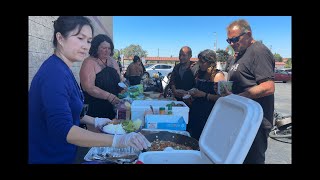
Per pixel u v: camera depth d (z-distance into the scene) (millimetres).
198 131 2711
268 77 2021
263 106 2000
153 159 1424
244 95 2016
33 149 1222
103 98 2551
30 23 2217
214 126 1275
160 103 2645
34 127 1213
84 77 2525
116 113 2432
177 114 2336
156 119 2102
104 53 2680
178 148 1602
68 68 1316
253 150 1832
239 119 1054
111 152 1510
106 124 1890
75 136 1127
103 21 7477
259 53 2039
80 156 1633
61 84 1172
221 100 1297
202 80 2820
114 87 2877
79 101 1361
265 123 1926
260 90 1970
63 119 1121
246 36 2094
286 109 7664
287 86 15773
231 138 1046
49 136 1219
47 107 1130
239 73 2170
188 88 3299
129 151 1524
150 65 16328
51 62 1232
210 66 2768
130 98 2873
